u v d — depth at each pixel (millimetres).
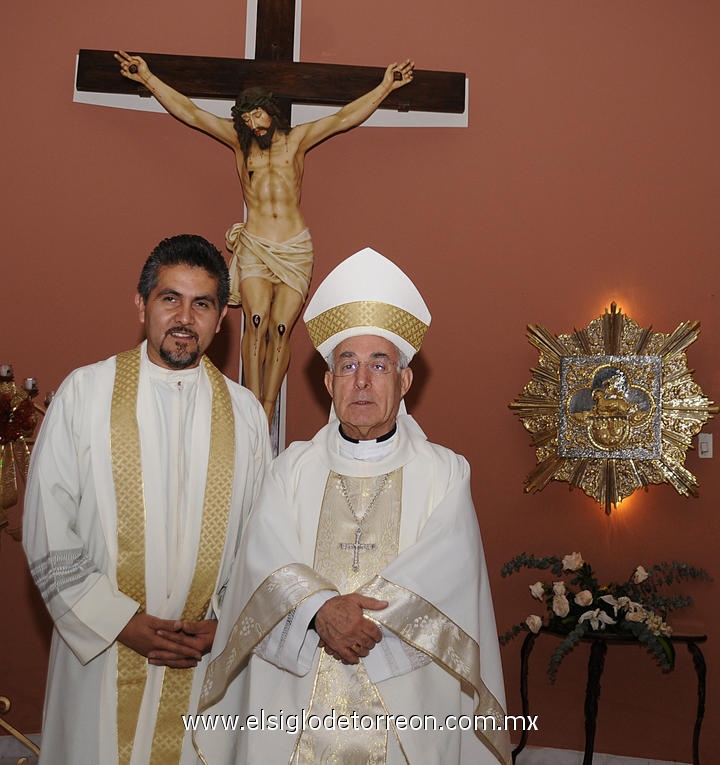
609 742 5383
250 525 2590
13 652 5250
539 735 5445
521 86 5734
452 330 5641
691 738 5277
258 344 5344
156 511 2844
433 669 2449
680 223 5504
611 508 5449
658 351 5383
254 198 5418
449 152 5738
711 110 5547
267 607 2377
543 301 5590
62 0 5691
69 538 2752
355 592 2350
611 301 5520
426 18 5820
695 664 4891
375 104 5457
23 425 4176
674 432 5332
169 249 2924
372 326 2594
